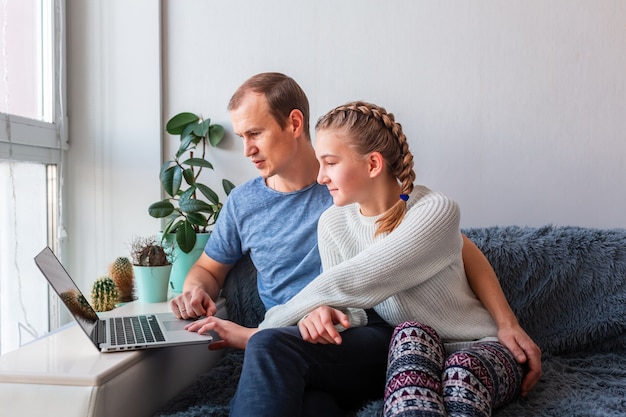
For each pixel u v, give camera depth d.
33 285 1.73
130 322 1.29
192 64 1.87
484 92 1.75
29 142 1.67
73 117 1.89
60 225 1.85
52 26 1.81
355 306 1.16
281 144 1.41
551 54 1.72
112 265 1.66
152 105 1.86
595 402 1.08
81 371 0.96
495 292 1.28
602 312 1.45
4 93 1.61
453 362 0.99
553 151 1.73
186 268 1.70
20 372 0.95
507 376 1.04
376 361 1.14
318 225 1.34
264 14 1.84
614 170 1.71
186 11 1.87
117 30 1.88
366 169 1.19
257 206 1.52
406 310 1.20
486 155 1.76
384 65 1.79
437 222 1.15
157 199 1.87
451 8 1.75
